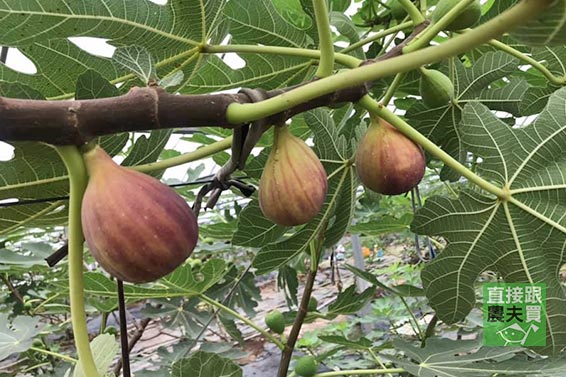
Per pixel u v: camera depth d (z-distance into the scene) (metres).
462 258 0.43
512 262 0.42
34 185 0.35
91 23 0.38
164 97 0.22
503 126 0.41
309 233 0.50
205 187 0.33
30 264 0.80
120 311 0.36
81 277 0.24
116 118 0.21
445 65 0.53
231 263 0.94
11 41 0.37
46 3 0.36
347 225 0.51
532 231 0.41
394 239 2.10
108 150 0.35
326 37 0.29
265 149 0.45
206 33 0.42
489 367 0.47
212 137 0.80
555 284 0.41
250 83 0.53
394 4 0.63
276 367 1.37
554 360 0.45
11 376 1.06
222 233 0.82
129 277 0.23
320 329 1.25
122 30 0.39
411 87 0.59
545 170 0.40
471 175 0.36
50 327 1.14
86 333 0.24
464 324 0.95
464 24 0.38
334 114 0.62
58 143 0.21
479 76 0.53
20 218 0.38
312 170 0.30
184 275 0.67
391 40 0.60
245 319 0.67
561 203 0.40
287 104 0.23
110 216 0.22
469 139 0.41
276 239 0.48
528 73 0.68
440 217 0.42
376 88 0.59
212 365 0.46
